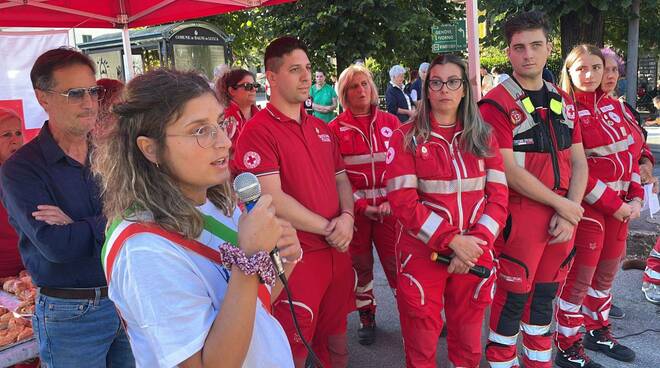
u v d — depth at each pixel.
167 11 4.69
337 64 10.53
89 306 2.14
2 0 3.85
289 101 2.58
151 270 1.11
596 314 3.40
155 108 1.19
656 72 18.42
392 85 9.09
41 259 2.11
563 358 3.26
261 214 1.18
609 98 3.41
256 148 2.53
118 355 2.30
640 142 3.53
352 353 3.60
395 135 2.60
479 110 2.72
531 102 2.67
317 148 2.67
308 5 10.06
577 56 3.18
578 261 3.19
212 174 1.24
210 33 10.68
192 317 1.12
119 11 4.76
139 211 1.19
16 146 3.02
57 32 4.95
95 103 2.18
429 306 2.57
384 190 3.46
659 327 3.70
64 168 2.13
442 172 2.47
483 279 2.54
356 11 9.77
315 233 2.55
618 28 9.33
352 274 2.82
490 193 2.56
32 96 4.84
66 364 2.16
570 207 2.64
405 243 2.61
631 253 5.01
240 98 4.44
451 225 2.45
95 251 2.07
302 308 2.55
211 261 1.24
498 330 2.83
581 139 2.93
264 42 11.55
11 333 2.46
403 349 3.61
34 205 2.04
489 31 8.09
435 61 2.48
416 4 11.80
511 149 2.67
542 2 6.74
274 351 1.32
